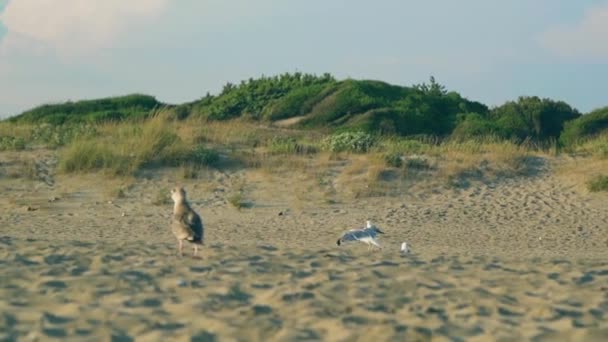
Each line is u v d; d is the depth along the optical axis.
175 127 32.91
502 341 7.53
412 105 48.00
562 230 21.14
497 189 26.12
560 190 25.97
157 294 9.10
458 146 30.31
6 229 18.84
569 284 10.06
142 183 25.59
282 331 7.70
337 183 25.89
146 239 16.61
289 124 46.12
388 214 23.02
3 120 46.12
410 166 27.38
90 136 30.06
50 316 8.05
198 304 8.68
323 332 7.76
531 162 28.75
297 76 56.31
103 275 9.98
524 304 9.02
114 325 7.82
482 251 16.41
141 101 50.94
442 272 10.70
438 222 22.08
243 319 8.11
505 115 47.38
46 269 10.20
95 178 25.75
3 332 7.51
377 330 7.75
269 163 27.47
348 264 11.09
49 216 21.50
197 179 26.14
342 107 46.75
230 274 10.23
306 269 10.64
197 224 11.47
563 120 46.81
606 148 29.36
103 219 21.16
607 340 7.60
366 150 29.66
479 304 8.91
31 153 28.55
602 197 24.98
